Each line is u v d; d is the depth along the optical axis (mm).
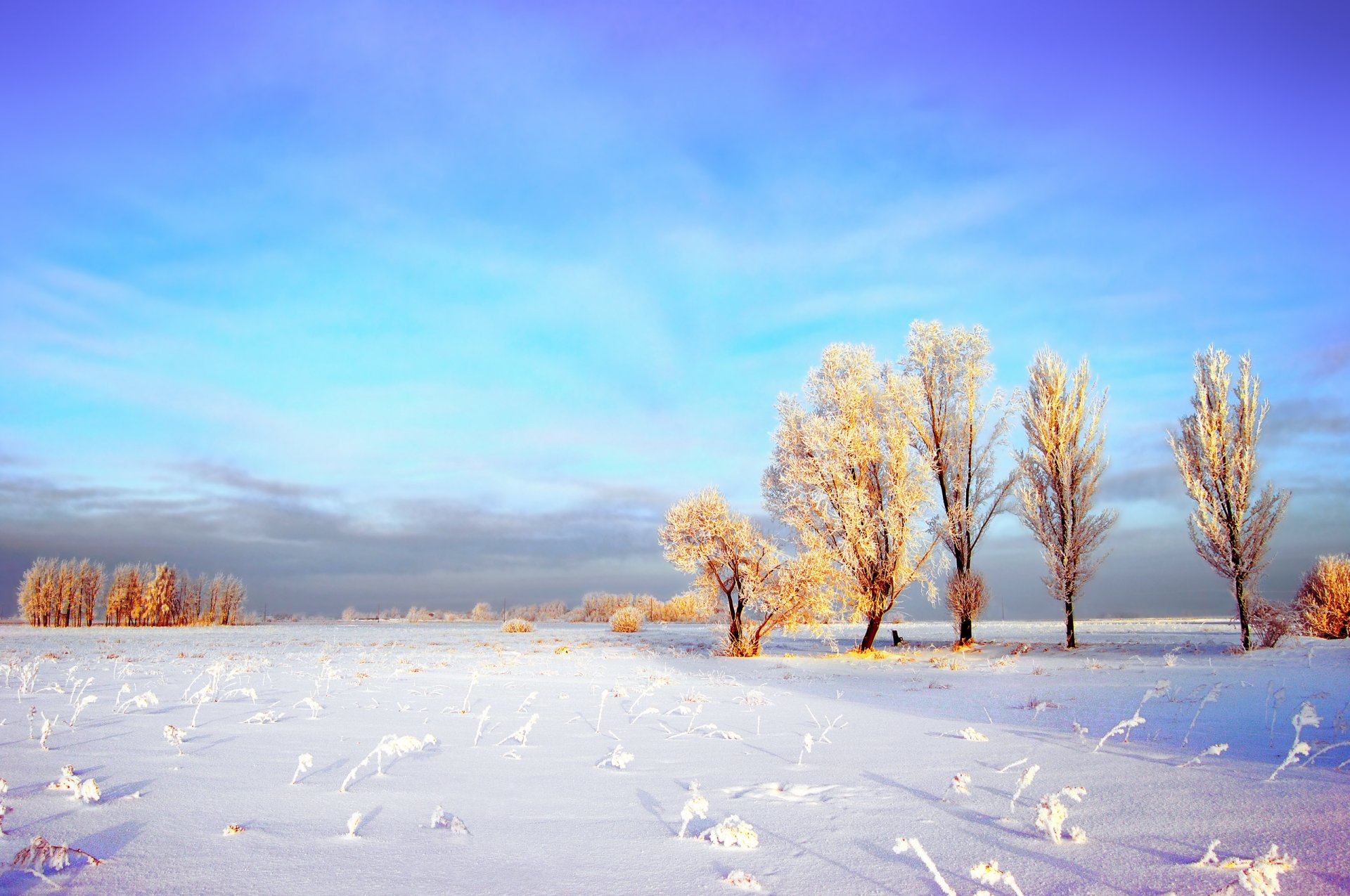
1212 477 24406
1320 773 5949
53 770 6043
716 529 26547
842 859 4070
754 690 13727
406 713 9852
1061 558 27297
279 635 44812
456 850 4230
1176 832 4434
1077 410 28359
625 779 6117
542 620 82625
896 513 26109
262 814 4922
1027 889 3578
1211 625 47406
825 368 28562
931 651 27953
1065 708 10578
